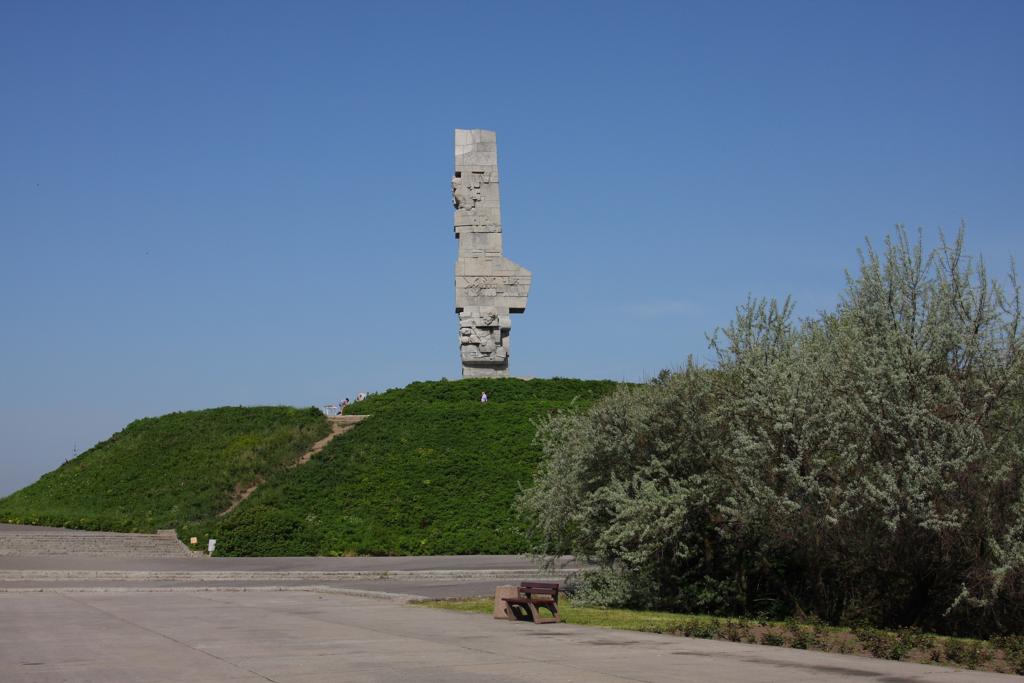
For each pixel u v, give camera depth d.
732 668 13.00
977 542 17.84
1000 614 18.22
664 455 23.28
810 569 21.81
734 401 21.12
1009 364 18.22
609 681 11.88
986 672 12.82
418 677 12.16
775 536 20.33
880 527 18.67
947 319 18.77
